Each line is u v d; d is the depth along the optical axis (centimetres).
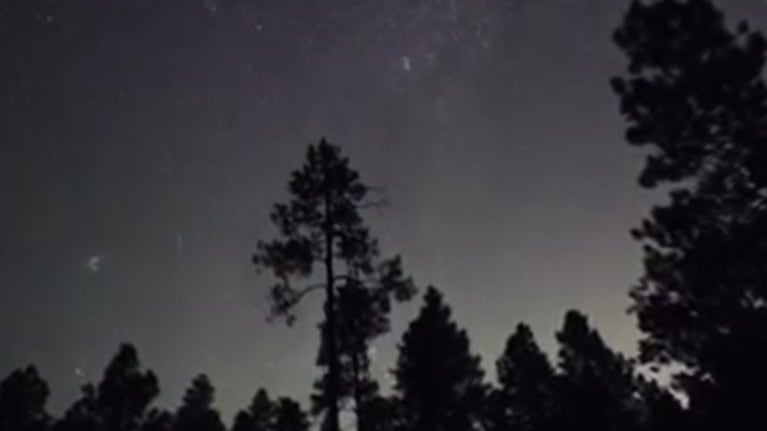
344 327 2208
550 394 2917
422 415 2988
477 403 3047
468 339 3089
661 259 1692
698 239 1588
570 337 3100
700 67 1605
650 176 1675
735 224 1587
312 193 2142
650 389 1772
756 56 1564
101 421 3681
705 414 1425
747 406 1329
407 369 3031
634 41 1691
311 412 2380
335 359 2047
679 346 1633
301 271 2089
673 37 1641
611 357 3008
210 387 4253
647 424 1664
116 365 3753
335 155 2183
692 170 1641
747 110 1552
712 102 1571
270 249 2077
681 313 1620
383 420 2606
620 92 1697
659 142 1653
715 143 1616
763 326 1452
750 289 1566
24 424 3775
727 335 1476
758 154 1514
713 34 1612
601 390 2527
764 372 1335
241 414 4084
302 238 2111
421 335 3039
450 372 3000
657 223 1667
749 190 1573
